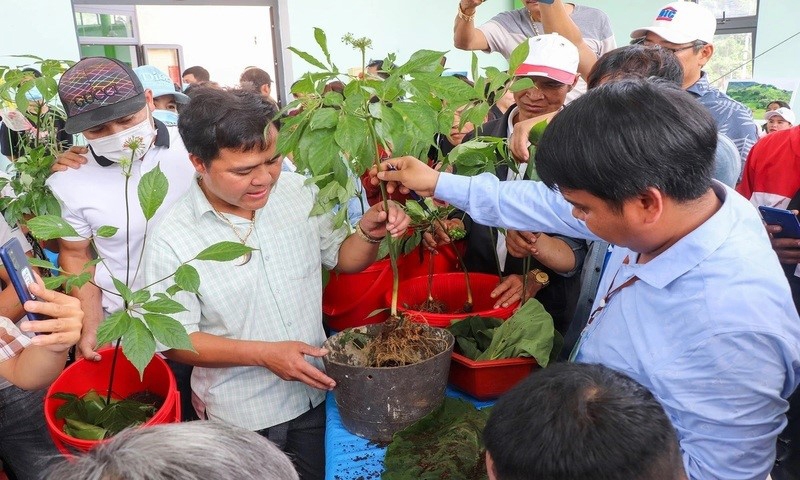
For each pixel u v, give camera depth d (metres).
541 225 1.30
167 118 3.21
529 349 1.33
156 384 1.45
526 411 0.69
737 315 0.85
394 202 1.45
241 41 5.58
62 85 1.66
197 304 1.43
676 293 0.92
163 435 0.61
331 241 1.63
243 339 1.48
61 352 1.24
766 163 1.97
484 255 1.96
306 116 1.18
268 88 4.50
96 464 0.59
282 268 1.50
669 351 0.92
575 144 0.86
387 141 1.36
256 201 1.38
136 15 5.23
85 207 1.81
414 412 1.26
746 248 0.89
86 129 1.64
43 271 2.16
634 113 0.83
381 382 1.22
